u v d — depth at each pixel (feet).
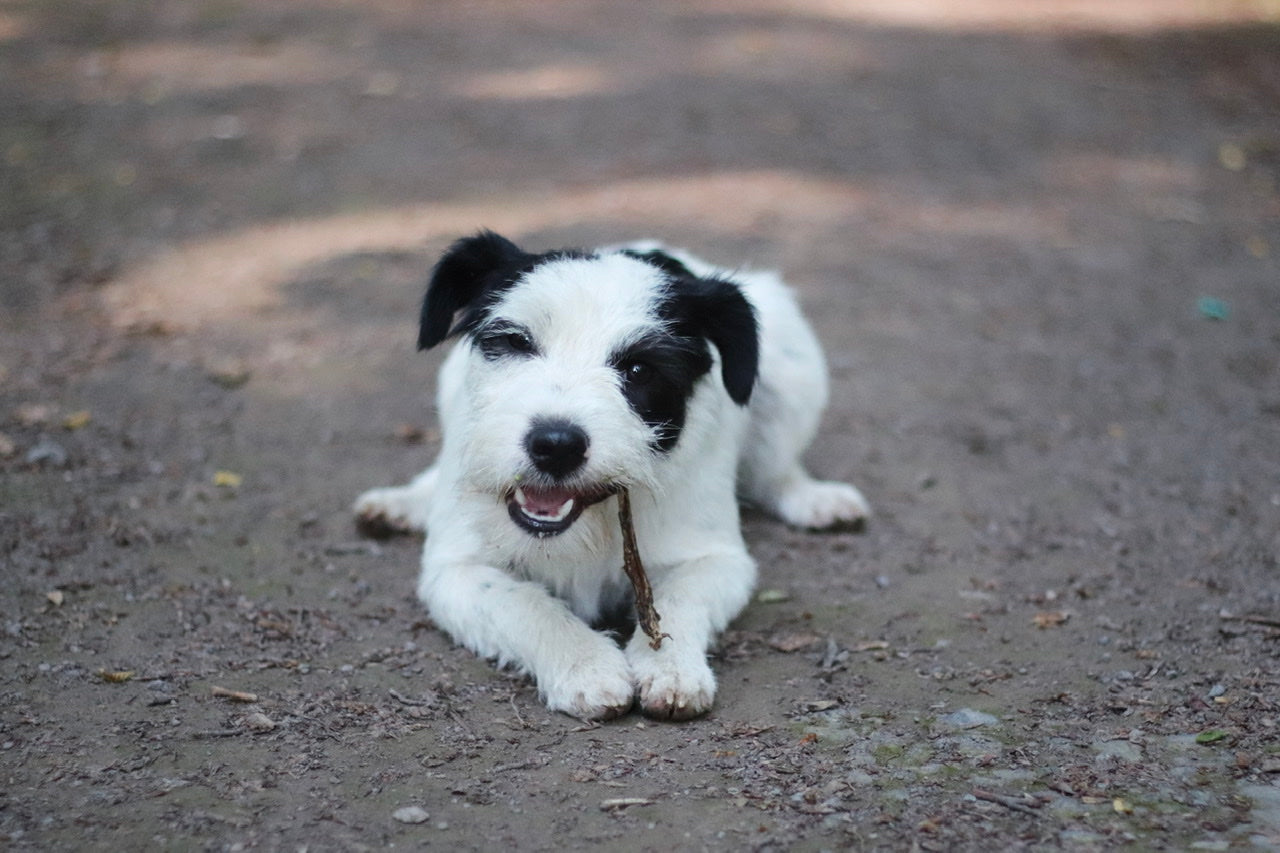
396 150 10.51
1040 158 10.95
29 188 9.23
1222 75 14.02
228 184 9.52
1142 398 6.69
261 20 15.10
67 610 5.41
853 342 7.02
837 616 5.50
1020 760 4.98
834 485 5.98
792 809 4.85
